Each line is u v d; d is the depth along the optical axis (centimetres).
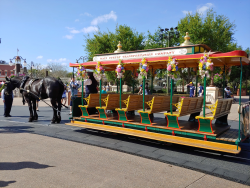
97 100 765
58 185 365
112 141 650
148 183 377
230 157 519
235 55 464
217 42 2339
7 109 1137
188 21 2509
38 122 961
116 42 2705
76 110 800
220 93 1512
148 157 510
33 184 367
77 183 373
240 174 415
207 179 396
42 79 908
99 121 711
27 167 441
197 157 517
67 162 473
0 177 394
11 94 1136
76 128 836
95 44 2780
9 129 809
